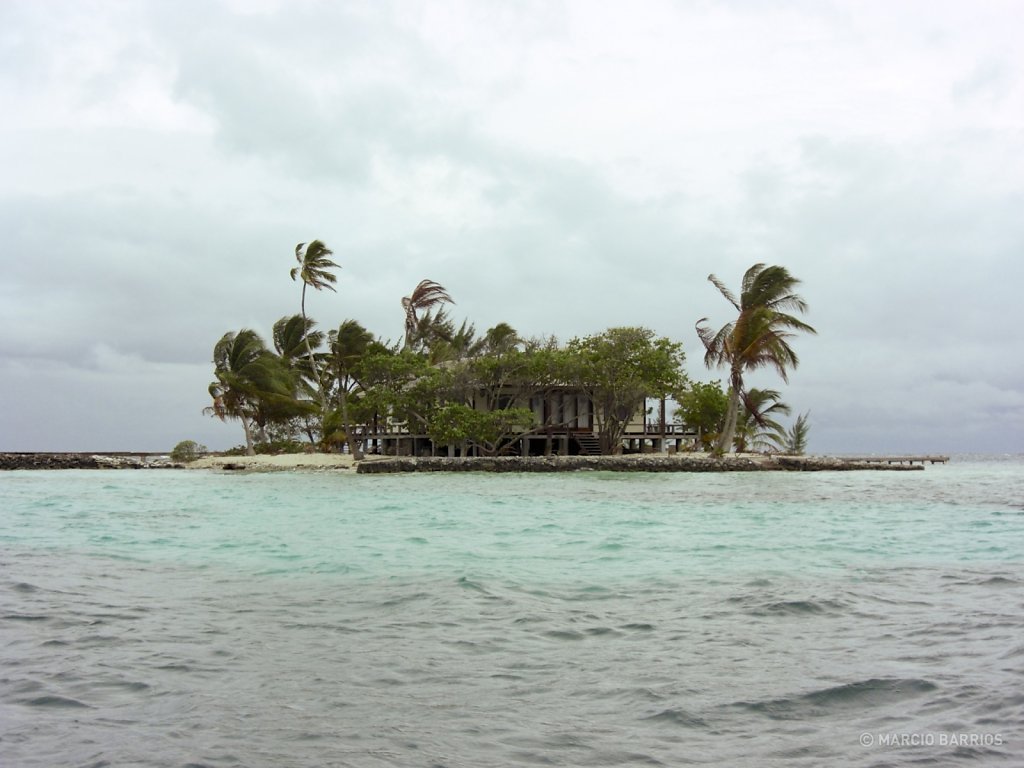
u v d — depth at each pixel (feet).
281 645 29.55
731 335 188.34
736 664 26.99
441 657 27.96
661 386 196.54
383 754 19.52
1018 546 56.90
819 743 20.08
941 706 22.57
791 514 82.58
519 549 55.83
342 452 244.01
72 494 115.85
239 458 211.61
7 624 32.83
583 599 38.01
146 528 69.82
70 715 22.24
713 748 19.85
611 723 21.59
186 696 23.88
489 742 20.29
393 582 42.57
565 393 217.56
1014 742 19.85
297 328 247.70
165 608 35.99
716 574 45.03
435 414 192.85
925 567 47.42
